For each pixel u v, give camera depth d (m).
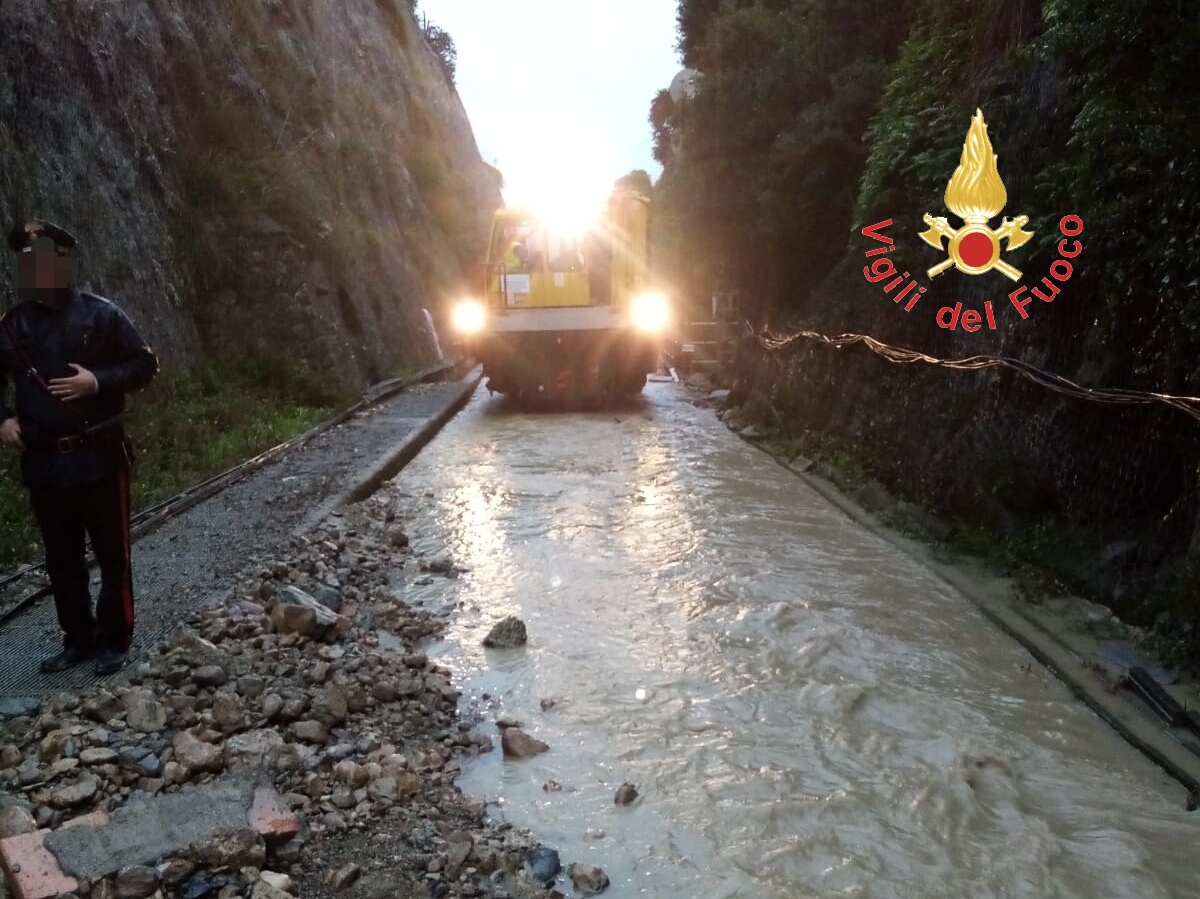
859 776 3.91
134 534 6.66
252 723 3.90
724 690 4.71
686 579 6.45
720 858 3.34
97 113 10.87
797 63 13.66
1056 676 4.89
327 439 11.21
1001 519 6.67
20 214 8.35
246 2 17.38
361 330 16.47
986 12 8.25
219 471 8.73
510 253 15.22
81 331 4.07
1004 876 3.24
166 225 12.04
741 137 14.29
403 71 32.50
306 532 6.87
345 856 3.17
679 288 22.86
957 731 4.30
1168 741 4.12
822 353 11.00
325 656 4.73
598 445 12.02
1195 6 4.85
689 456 11.20
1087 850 3.42
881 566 6.76
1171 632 4.80
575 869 3.21
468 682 4.82
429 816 3.47
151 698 3.88
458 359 23.94
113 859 2.93
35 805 3.25
